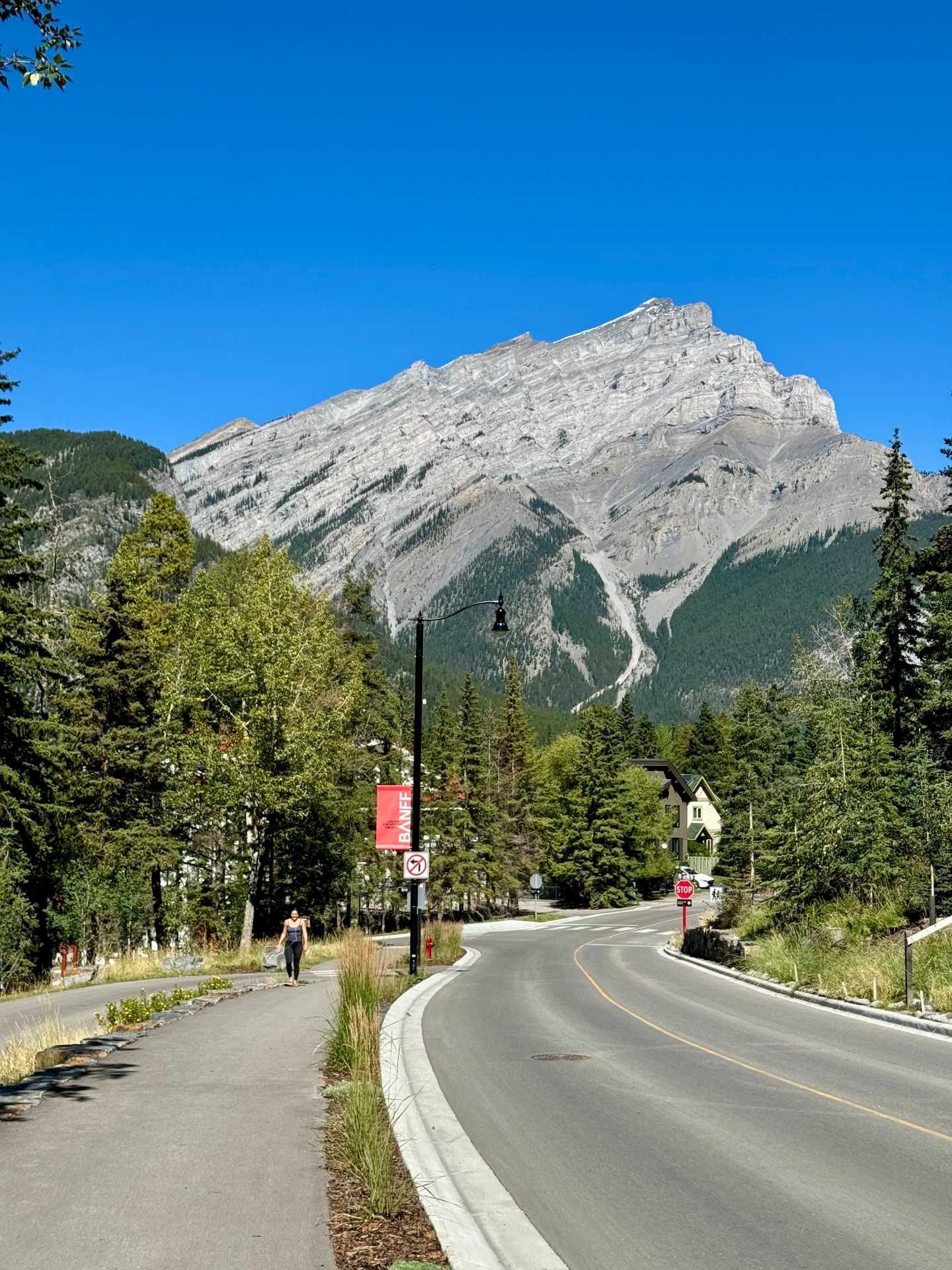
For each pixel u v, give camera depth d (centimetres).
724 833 8656
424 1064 1422
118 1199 681
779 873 3250
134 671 4241
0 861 3253
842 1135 990
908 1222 725
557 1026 1881
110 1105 988
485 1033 1781
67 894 4028
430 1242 641
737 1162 892
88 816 4075
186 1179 736
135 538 5919
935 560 4028
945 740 3803
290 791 3919
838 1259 650
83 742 4125
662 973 3306
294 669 3941
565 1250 667
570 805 10056
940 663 4012
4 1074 1196
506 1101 1159
